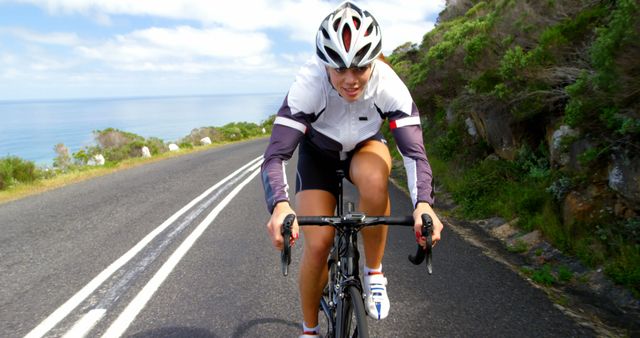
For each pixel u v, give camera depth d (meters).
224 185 8.78
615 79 3.40
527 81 5.20
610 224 3.76
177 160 15.09
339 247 2.12
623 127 3.43
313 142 2.28
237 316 3.08
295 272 3.91
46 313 3.18
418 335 2.74
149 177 10.45
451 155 8.20
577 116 3.96
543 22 5.62
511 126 5.93
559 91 4.73
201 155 17.00
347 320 1.86
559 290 3.37
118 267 4.12
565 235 4.11
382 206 2.09
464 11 14.73
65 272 4.02
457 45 8.16
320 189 2.25
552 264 3.86
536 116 5.55
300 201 2.24
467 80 7.35
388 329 2.83
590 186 4.14
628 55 3.25
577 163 4.39
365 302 2.21
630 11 3.19
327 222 1.77
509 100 5.48
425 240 1.66
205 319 3.04
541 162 5.49
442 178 7.56
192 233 5.25
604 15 4.54
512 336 2.68
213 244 4.79
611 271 3.37
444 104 9.20
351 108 2.10
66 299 3.42
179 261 4.26
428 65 9.30
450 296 3.28
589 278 3.48
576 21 4.75
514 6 6.28
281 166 1.96
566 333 2.69
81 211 6.67
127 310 3.20
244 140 32.78
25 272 4.04
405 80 11.56
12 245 4.92
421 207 1.76
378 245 2.20
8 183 9.81
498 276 3.64
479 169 6.50
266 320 3.01
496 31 6.50
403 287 3.49
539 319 2.88
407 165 2.03
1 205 7.65
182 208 6.68
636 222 3.58
